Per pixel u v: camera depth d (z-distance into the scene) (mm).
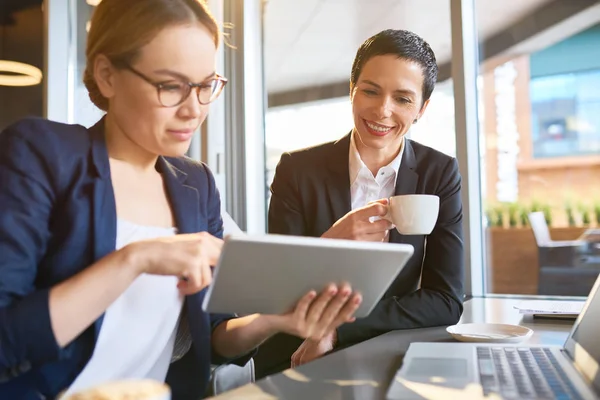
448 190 1614
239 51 3191
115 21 977
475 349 1053
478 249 2627
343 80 3592
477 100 2686
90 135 1065
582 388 768
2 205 912
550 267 4883
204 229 1222
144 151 1110
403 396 746
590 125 4820
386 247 900
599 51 4574
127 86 979
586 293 4738
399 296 1588
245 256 827
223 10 3189
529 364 921
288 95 3406
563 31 4535
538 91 4727
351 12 3564
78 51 2848
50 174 976
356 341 1403
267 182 3314
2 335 807
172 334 1130
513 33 4316
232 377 1221
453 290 1504
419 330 1403
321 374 923
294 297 950
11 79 2762
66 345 931
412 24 3146
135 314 1047
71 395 486
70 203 980
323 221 1685
